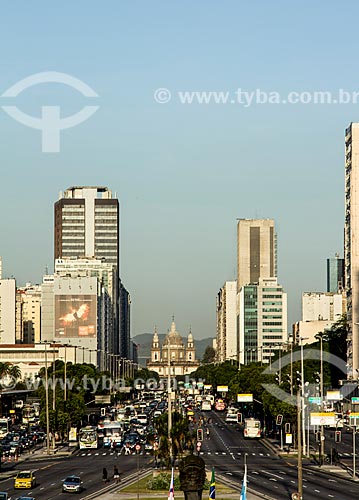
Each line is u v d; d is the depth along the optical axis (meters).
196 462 156.38
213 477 157.25
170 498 152.25
